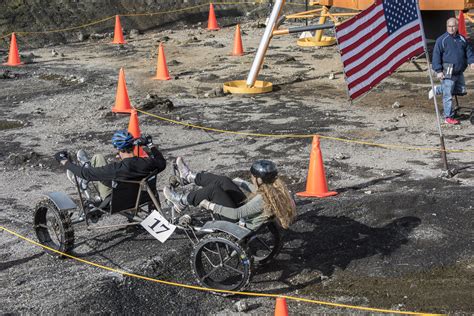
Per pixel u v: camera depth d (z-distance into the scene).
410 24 18.06
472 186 17.75
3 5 44.94
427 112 25.77
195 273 12.70
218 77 32.78
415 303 12.45
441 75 23.61
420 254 14.26
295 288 13.18
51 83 32.47
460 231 15.13
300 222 15.76
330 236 15.11
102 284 12.89
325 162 20.36
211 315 12.23
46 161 21.19
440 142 20.14
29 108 27.81
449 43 23.34
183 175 14.16
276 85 31.00
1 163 21.12
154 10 48.41
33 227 15.08
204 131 24.02
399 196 16.67
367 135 22.92
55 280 13.27
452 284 13.12
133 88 30.97
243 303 12.38
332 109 26.55
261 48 29.11
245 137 23.16
